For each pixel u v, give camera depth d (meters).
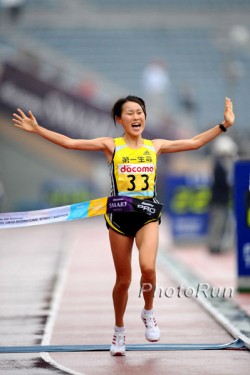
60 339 17.16
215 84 78.69
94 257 37.38
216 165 37.88
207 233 42.56
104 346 16.06
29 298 24.06
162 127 70.12
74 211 14.97
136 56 80.12
